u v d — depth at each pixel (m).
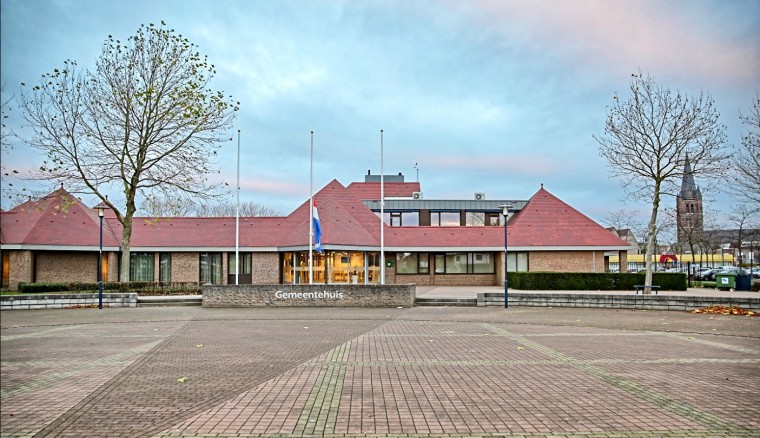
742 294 30.17
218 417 7.76
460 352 12.86
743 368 10.93
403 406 8.24
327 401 8.52
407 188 53.72
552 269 40.50
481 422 7.48
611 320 19.53
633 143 29.61
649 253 29.09
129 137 31.91
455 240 41.00
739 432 7.05
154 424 7.48
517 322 19.05
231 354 12.73
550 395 8.86
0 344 14.47
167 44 31.31
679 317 20.45
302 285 25.27
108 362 11.84
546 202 44.38
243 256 39.34
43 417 7.82
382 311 23.12
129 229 31.53
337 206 39.53
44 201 35.06
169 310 23.97
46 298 24.77
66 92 30.11
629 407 8.16
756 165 28.50
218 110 32.16
